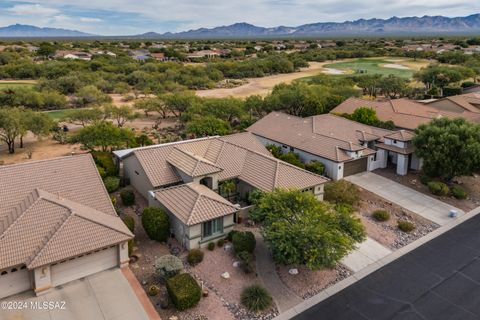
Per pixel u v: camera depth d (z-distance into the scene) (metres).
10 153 51.25
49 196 24.95
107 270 23.48
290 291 22.25
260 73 134.38
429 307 20.97
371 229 29.52
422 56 173.62
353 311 20.67
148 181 32.69
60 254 21.12
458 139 35.06
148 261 24.81
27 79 116.19
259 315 20.30
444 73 92.75
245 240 25.05
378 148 42.03
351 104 60.62
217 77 122.00
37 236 22.02
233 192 34.09
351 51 194.25
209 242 26.25
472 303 21.27
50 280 21.42
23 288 21.41
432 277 23.62
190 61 170.25
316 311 20.67
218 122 53.81
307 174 32.91
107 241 22.67
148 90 96.19
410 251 26.61
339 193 33.00
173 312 20.30
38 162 27.73
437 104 59.59
